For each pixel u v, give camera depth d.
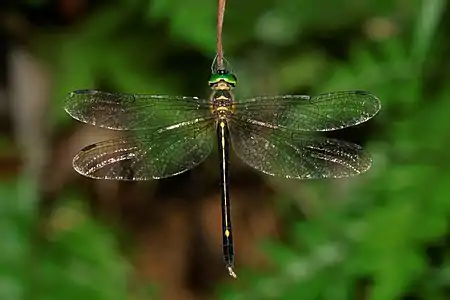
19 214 0.69
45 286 0.68
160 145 0.65
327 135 0.69
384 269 0.65
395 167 0.67
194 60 0.70
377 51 0.69
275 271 0.67
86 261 0.69
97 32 0.70
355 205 0.67
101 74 0.70
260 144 0.66
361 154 0.65
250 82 0.70
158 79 0.70
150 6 0.67
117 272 0.69
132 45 0.70
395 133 0.68
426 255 0.66
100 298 0.68
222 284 0.68
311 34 0.70
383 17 0.69
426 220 0.66
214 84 0.66
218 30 0.62
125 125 0.65
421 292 0.67
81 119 0.65
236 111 0.66
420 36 0.67
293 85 0.70
